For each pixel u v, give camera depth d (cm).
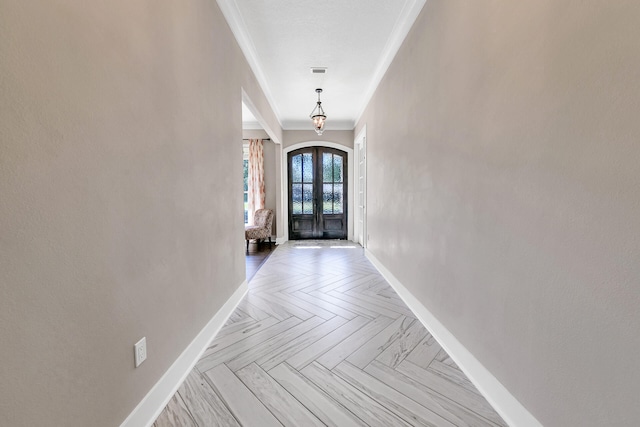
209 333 208
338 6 253
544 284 115
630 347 85
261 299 296
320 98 489
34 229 84
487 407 144
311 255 527
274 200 682
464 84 174
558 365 109
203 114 201
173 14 160
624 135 85
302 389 158
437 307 212
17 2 78
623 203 86
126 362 122
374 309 269
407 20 262
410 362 183
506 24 135
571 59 101
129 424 123
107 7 110
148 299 137
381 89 380
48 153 87
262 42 310
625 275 86
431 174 222
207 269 207
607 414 92
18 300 80
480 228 159
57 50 90
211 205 215
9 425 78
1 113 75
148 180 137
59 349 92
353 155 675
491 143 148
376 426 133
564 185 105
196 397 152
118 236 117
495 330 146
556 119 108
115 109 115
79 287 99
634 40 82
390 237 345
